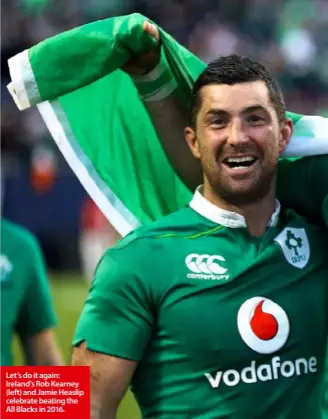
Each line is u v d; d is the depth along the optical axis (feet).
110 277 30.14
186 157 34.40
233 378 29.55
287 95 168.04
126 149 35.40
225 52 168.66
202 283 29.86
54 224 149.59
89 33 31.86
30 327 48.39
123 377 30.04
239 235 30.83
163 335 30.01
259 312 29.89
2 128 152.25
